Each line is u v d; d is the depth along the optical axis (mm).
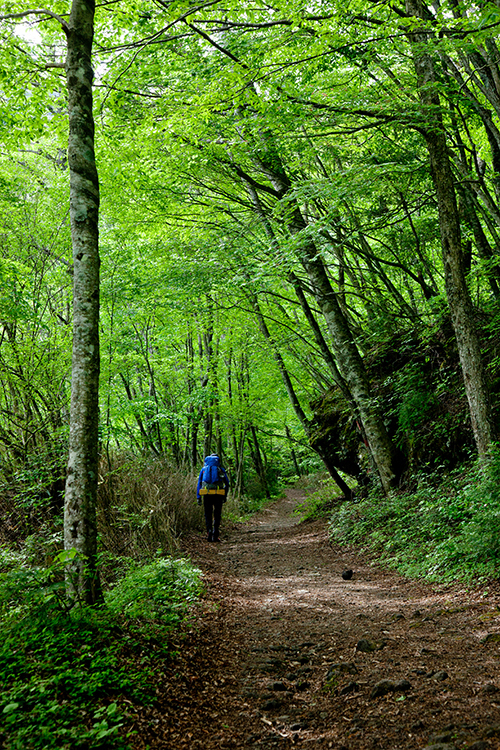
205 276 12094
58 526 8234
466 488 6672
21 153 11219
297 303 13094
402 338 12430
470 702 2826
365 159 8867
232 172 11328
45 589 3451
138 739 2523
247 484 28375
